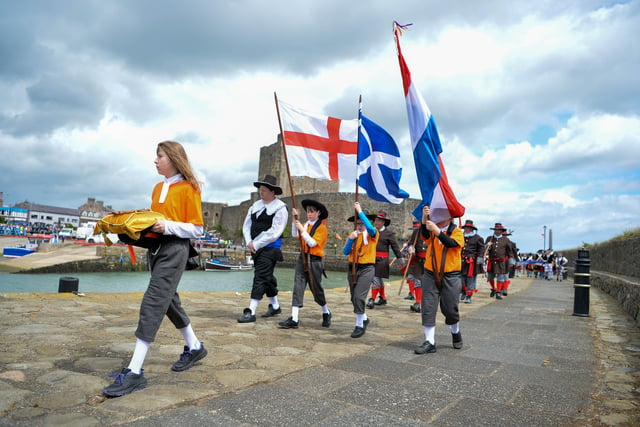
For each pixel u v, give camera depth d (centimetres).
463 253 1163
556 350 559
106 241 355
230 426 279
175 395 329
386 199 713
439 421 303
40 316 641
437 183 552
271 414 304
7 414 280
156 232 352
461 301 1191
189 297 991
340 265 5216
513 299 1308
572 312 984
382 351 526
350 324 736
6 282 2625
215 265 4225
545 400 355
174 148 372
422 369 443
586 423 308
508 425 300
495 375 429
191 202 370
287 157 680
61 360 412
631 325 786
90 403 307
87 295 861
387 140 709
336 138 700
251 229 702
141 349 345
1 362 395
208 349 488
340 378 398
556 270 2892
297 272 677
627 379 421
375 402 337
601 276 1741
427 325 534
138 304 798
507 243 1330
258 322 695
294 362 448
